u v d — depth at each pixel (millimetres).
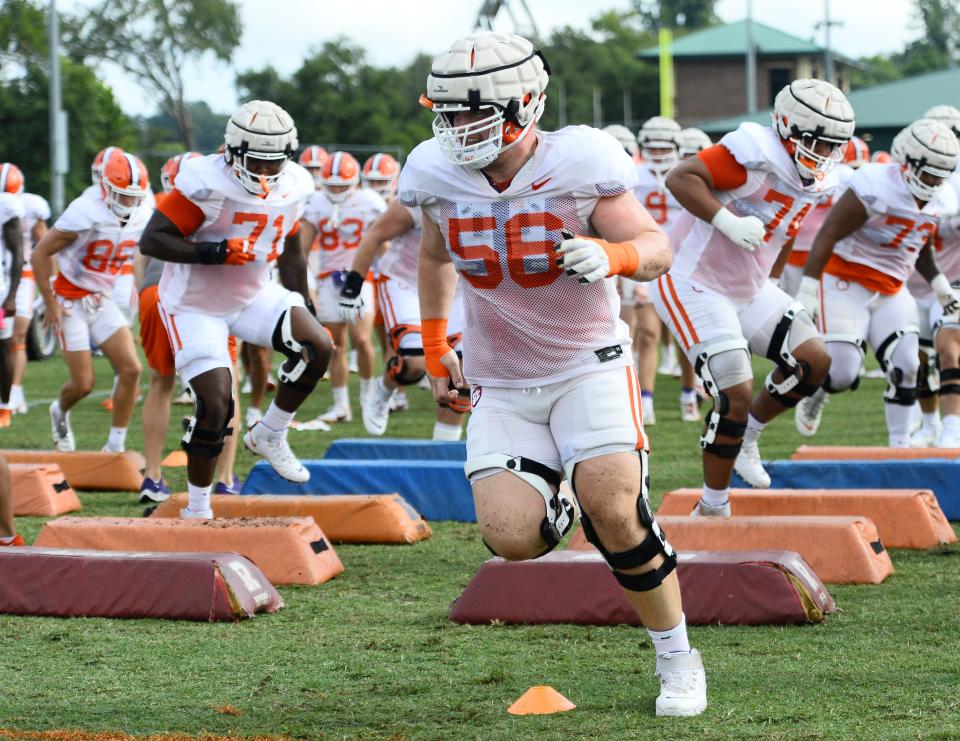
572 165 12258
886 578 18109
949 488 22531
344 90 179500
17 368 39375
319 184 41562
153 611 16375
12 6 116375
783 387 21016
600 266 11227
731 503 20656
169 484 27094
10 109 113438
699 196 19297
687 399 36250
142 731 12391
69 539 18484
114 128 121062
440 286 14453
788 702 12805
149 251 20094
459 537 21750
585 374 12562
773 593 15672
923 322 29344
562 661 14445
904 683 13312
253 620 16406
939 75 104938
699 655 12859
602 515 12273
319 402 42156
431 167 12664
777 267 21828
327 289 36781
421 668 14312
